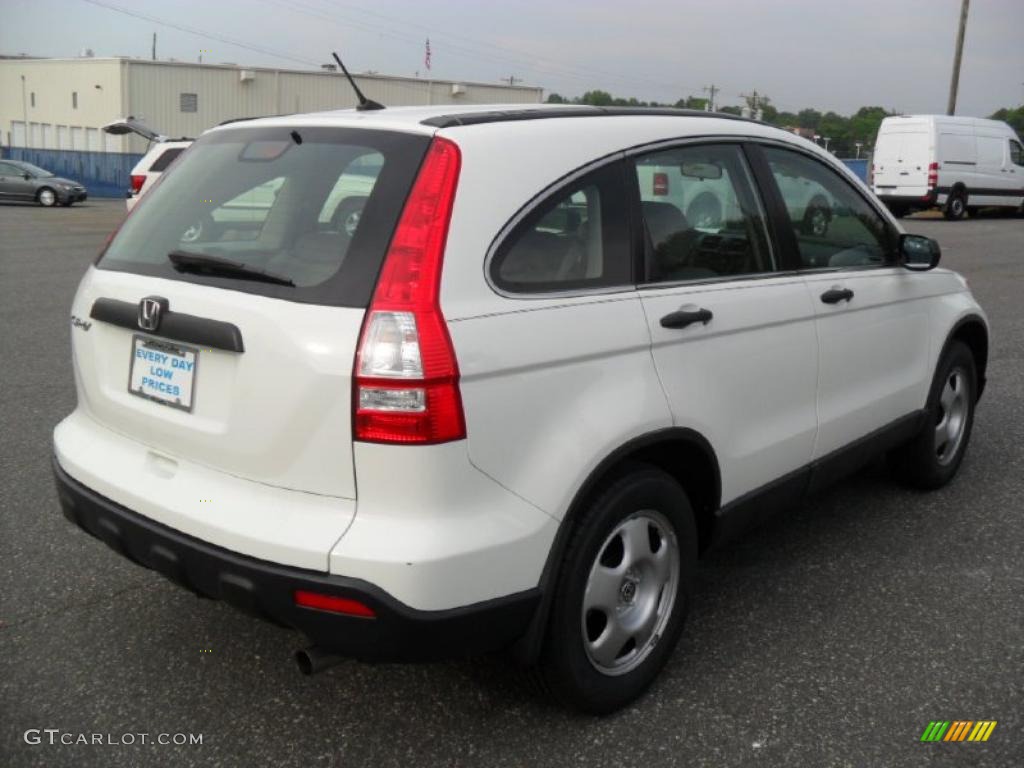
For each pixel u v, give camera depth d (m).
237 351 2.70
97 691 3.27
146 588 4.00
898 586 4.09
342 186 2.83
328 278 2.66
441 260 2.62
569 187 2.98
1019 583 4.12
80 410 3.45
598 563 2.99
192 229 3.13
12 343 8.66
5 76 63.34
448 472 2.57
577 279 2.97
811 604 3.93
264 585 2.62
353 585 2.52
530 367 2.74
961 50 34.78
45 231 21.14
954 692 3.30
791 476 3.82
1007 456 5.76
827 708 3.20
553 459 2.79
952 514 4.88
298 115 3.34
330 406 2.55
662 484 3.15
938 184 24.91
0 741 2.99
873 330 4.23
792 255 3.83
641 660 3.21
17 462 5.46
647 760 2.94
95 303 3.20
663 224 3.28
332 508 2.61
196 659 3.47
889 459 5.11
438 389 2.53
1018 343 9.03
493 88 53.00
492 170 2.79
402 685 3.32
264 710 3.18
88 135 52.75
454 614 2.60
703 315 3.26
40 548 4.34
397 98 52.28
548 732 3.07
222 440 2.77
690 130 3.50
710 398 3.31
